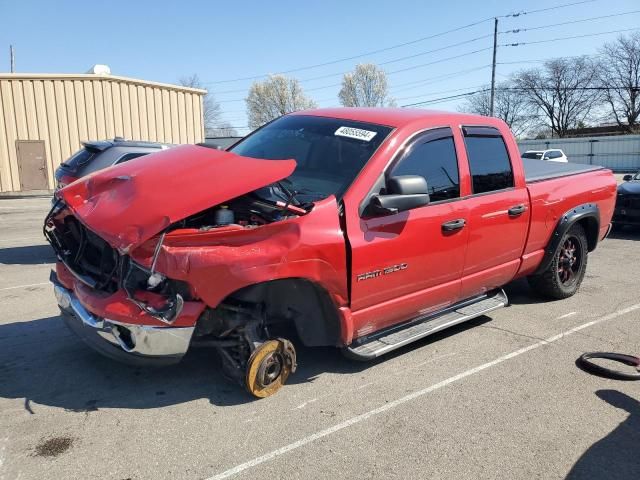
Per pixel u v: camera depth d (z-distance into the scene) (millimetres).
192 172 3541
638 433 3395
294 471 2918
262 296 3535
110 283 3473
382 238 3842
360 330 3973
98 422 3363
